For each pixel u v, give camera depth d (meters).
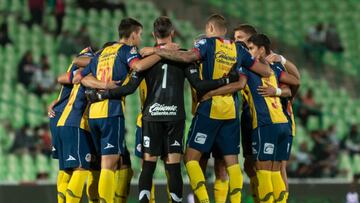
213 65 21.56
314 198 36.47
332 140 44.28
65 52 50.88
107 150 21.39
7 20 53.19
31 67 48.06
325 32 56.62
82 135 22.59
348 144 45.75
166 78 21.44
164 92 21.34
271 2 61.00
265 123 22.27
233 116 21.91
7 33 52.00
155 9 57.91
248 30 23.38
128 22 21.92
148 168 21.34
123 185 22.72
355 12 60.97
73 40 51.16
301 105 48.00
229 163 22.02
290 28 59.66
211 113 21.62
